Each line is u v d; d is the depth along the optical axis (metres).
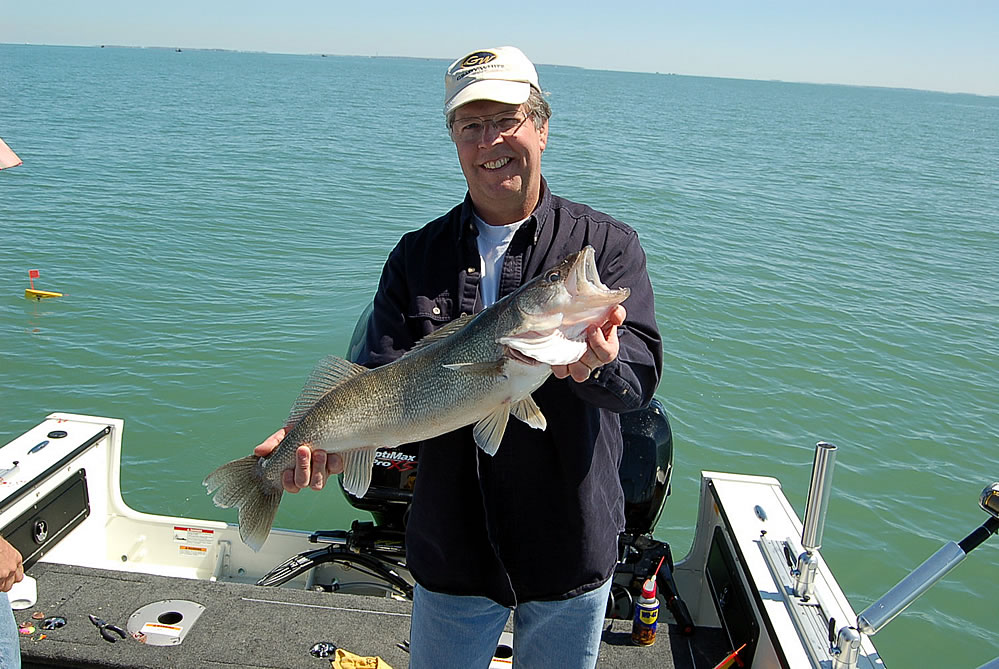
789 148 44.00
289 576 4.11
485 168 2.52
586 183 23.47
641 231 16.97
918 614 5.95
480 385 2.42
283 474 2.78
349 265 13.45
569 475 2.53
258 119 42.50
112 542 4.57
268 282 12.26
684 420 8.39
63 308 10.73
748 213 20.45
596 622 2.70
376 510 4.38
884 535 6.81
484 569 2.66
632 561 4.11
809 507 3.11
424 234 2.79
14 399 8.27
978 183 32.53
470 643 2.77
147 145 28.03
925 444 8.34
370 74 187.12
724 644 3.62
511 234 2.65
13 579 2.90
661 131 49.16
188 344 9.70
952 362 10.55
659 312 11.42
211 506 6.65
